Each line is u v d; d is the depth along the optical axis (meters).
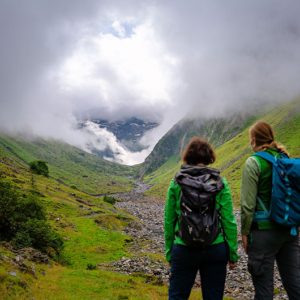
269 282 5.12
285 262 5.22
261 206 5.13
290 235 5.02
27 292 10.61
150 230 69.06
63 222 55.25
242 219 5.14
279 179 4.89
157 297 12.92
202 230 4.50
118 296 12.84
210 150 5.40
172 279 5.09
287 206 4.77
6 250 18.98
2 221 25.45
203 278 5.00
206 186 4.64
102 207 94.31
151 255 37.53
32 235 26.94
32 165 134.25
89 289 14.31
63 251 35.69
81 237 46.12
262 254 5.08
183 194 4.79
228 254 4.92
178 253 4.96
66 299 11.48
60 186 118.25
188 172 5.01
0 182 30.02
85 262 32.12
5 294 9.38
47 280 14.80
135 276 20.20
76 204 82.69
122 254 38.00
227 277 23.25
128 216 85.38
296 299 5.07
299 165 4.83
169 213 5.13
